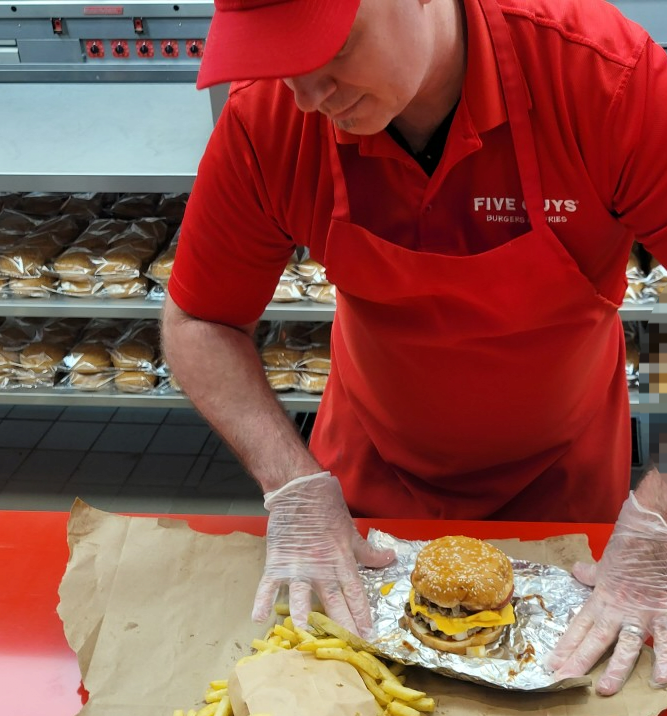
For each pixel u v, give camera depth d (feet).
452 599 4.17
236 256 4.82
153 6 9.51
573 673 3.98
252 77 3.06
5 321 10.38
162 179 7.88
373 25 3.18
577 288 4.41
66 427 12.37
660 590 4.21
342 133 4.03
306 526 4.64
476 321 4.55
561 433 5.33
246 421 4.94
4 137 8.92
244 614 4.47
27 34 9.94
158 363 9.73
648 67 3.82
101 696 4.00
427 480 5.61
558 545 4.84
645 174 3.92
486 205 4.18
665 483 4.43
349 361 5.69
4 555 4.99
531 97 3.92
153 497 10.89
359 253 4.37
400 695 3.87
